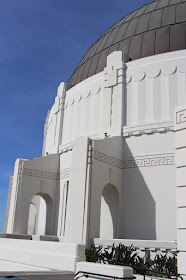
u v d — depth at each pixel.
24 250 9.92
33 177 19.69
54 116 23.38
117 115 18.08
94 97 19.95
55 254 8.80
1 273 5.09
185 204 8.38
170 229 14.77
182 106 9.16
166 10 21.02
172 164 15.71
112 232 16.23
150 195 15.84
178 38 18.56
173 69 17.30
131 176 16.75
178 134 9.06
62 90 23.03
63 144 20.77
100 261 10.46
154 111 17.22
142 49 19.48
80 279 7.61
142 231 15.52
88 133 19.61
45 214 21.16
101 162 15.40
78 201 14.11
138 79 18.16
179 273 8.05
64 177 19.91
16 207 18.64
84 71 22.75
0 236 15.43
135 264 9.70
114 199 16.80
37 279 5.48
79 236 13.48
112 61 19.41
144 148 16.73
